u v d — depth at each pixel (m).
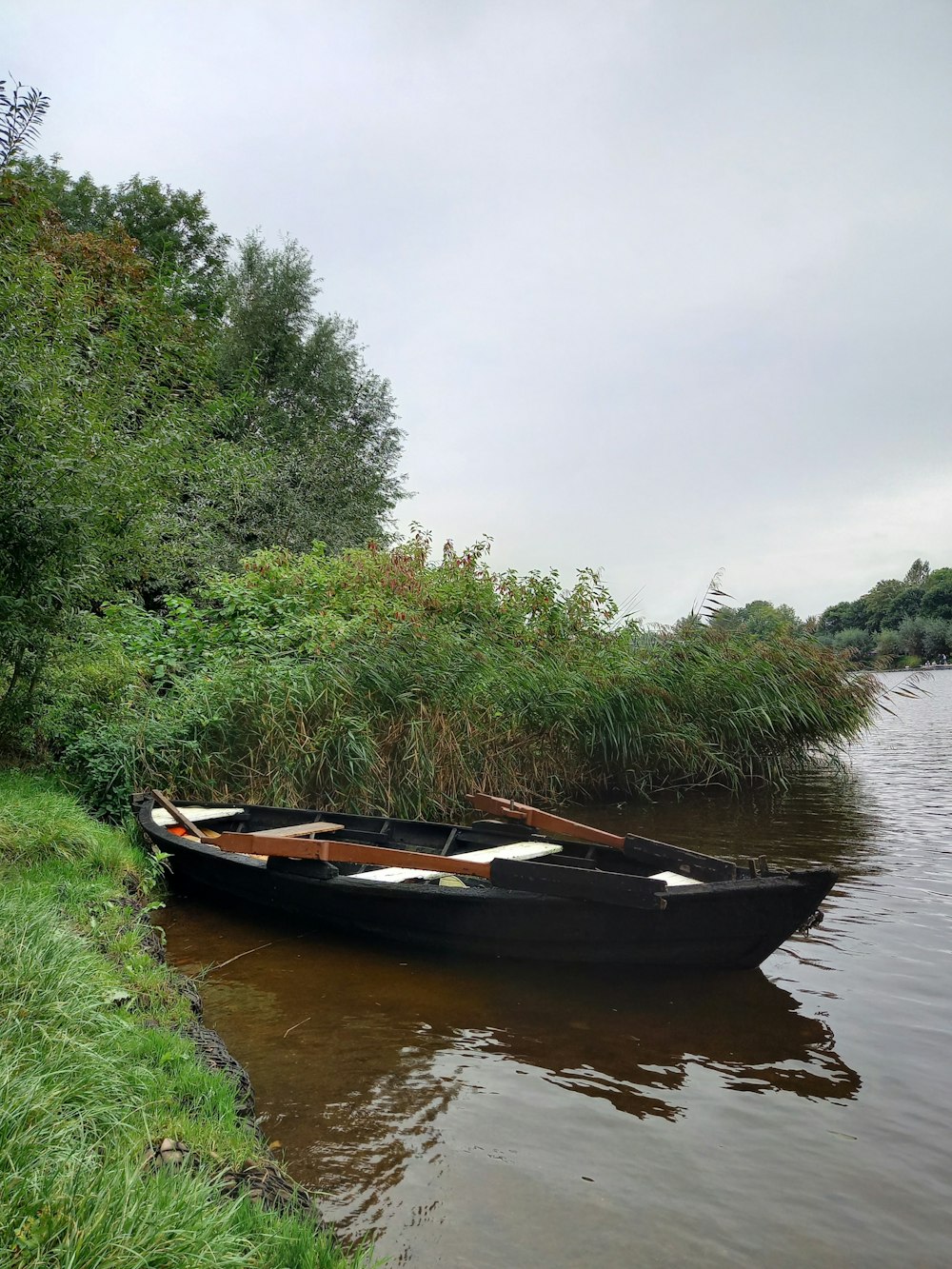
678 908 5.12
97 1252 2.00
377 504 26.86
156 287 11.99
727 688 13.41
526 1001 5.07
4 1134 2.34
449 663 11.14
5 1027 2.97
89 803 8.33
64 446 7.41
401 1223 3.01
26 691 8.15
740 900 5.06
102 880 5.80
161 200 25.58
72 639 8.10
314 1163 3.38
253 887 6.48
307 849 5.93
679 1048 4.43
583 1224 3.03
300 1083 4.04
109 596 9.16
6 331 7.47
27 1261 1.94
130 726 8.95
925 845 8.97
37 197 8.45
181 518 14.97
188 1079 3.38
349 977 5.46
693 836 9.65
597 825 10.41
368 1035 4.59
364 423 29.12
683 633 14.22
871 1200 3.18
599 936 5.34
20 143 7.59
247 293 26.91
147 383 10.69
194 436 11.09
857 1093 3.96
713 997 5.10
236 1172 2.85
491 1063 4.27
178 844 6.73
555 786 12.38
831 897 7.04
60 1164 2.29
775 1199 3.19
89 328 10.02
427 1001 5.07
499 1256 2.86
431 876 6.29
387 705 10.55
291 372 27.02
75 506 7.28
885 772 15.15
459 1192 3.21
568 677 12.30
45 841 6.20
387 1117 3.74
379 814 10.03
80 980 3.60
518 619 14.25
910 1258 2.87
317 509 22.19
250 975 5.48
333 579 14.12
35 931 3.87
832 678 14.30
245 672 10.23
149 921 5.97
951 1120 3.74
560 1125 3.69
